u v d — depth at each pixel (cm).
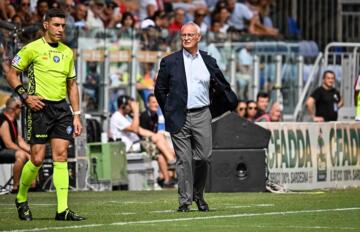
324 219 3078
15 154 4566
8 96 4962
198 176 3334
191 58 3297
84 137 4803
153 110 5331
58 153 3017
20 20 5222
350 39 7075
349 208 3484
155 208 3497
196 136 3291
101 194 4406
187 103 3275
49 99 3000
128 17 5912
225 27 6450
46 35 3027
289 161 4631
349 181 4944
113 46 5406
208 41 5716
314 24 7025
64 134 3014
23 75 4231
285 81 5938
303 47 6038
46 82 2998
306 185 4706
